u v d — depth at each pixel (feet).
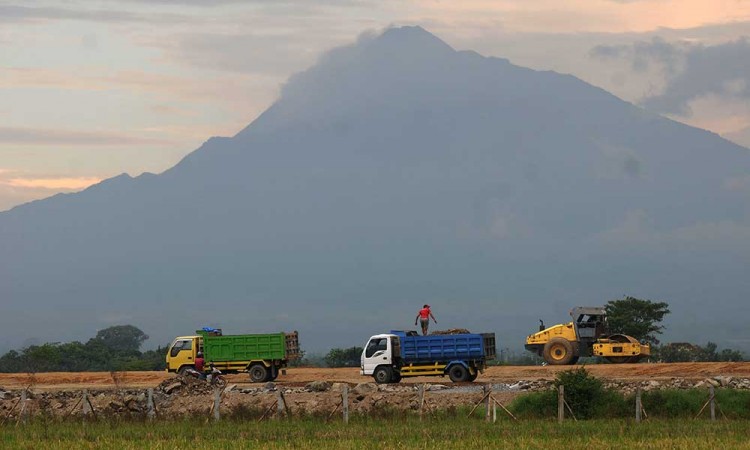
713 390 190.19
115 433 169.48
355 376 268.62
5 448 155.02
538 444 152.66
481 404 201.05
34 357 420.77
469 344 241.76
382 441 156.66
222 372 256.11
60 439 164.25
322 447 151.53
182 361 257.96
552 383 224.12
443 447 150.82
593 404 194.08
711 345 444.55
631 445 151.23
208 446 153.89
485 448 149.89
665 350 406.00
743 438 157.48
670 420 182.91
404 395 211.82
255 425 180.34
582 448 149.18
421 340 242.17
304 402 207.41
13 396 226.58
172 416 196.03
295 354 266.98
